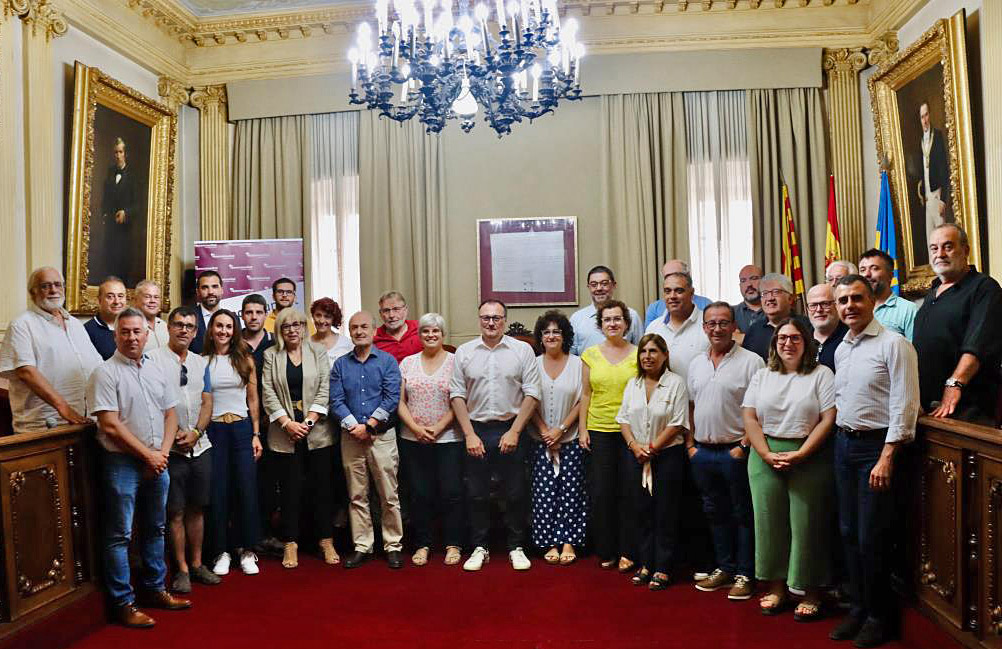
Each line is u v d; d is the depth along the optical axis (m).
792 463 3.64
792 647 3.36
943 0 5.84
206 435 4.49
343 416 4.73
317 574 4.57
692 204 7.27
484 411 4.77
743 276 5.54
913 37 6.37
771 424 3.74
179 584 4.21
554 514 4.79
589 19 7.23
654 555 4.30
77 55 6.21
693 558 4.59
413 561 4.75
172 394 4.00
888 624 3.42
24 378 3.94
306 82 7.55
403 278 7.45
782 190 7.12
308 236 7.56
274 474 4.96
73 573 3.62
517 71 4.13
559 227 7.38
